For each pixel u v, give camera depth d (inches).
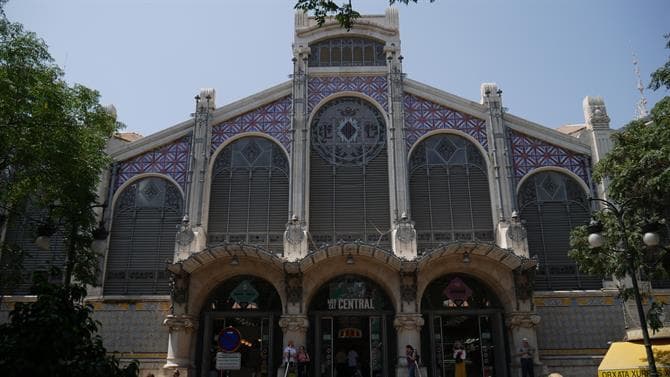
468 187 1163.3
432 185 1166.3
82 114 896.3
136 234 1140.5
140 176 1171.9
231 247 1003.3
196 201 1129.4
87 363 440.1
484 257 1041.5
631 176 831.7
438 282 1104.2
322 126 1210.6
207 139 1179.9
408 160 1175.0
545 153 1182.9
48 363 428.5
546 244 1125.1
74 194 843.4
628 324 1050.1
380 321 1083.9
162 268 1117.7
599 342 1051.9
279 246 1120.8
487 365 1063.6
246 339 1083.9
